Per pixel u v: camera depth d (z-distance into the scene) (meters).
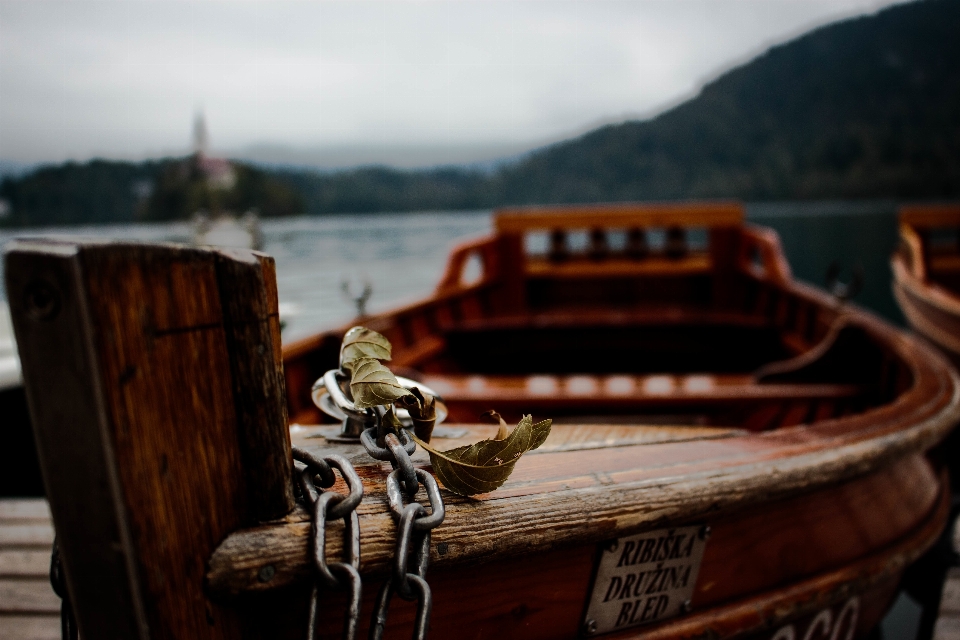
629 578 1.32
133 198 166.38
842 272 27.42
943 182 179.75
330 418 2.79
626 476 1.26
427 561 0.92
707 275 6.58
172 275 0.81
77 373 0.72
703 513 1.31
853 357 3.06
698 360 4.60
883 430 1.82
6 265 0.71
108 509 0.76
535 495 1.13
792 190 195.88
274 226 152.12
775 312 5.27
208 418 0.88
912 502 2.13
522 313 6.32
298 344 2.90
